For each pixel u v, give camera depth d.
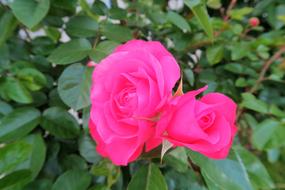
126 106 0.20
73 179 0.29
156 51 0.23
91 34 0.34
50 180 0.29
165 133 0.21
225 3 0.59
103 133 0.21
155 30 0.45
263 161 0.56
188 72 0.39
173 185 0.30
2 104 0.34
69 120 0.32
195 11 0.32
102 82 0.21
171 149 0.27
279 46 0.48
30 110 0.32
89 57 0.31
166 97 0.20
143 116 0.20
